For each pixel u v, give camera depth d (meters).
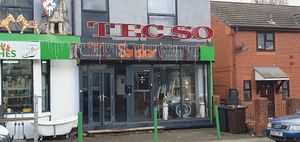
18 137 15.52
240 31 22.67
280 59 23.50
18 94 15.80
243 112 16.86
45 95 16.31
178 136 16.09
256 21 23.53
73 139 15.66
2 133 10.70
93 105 17.16
